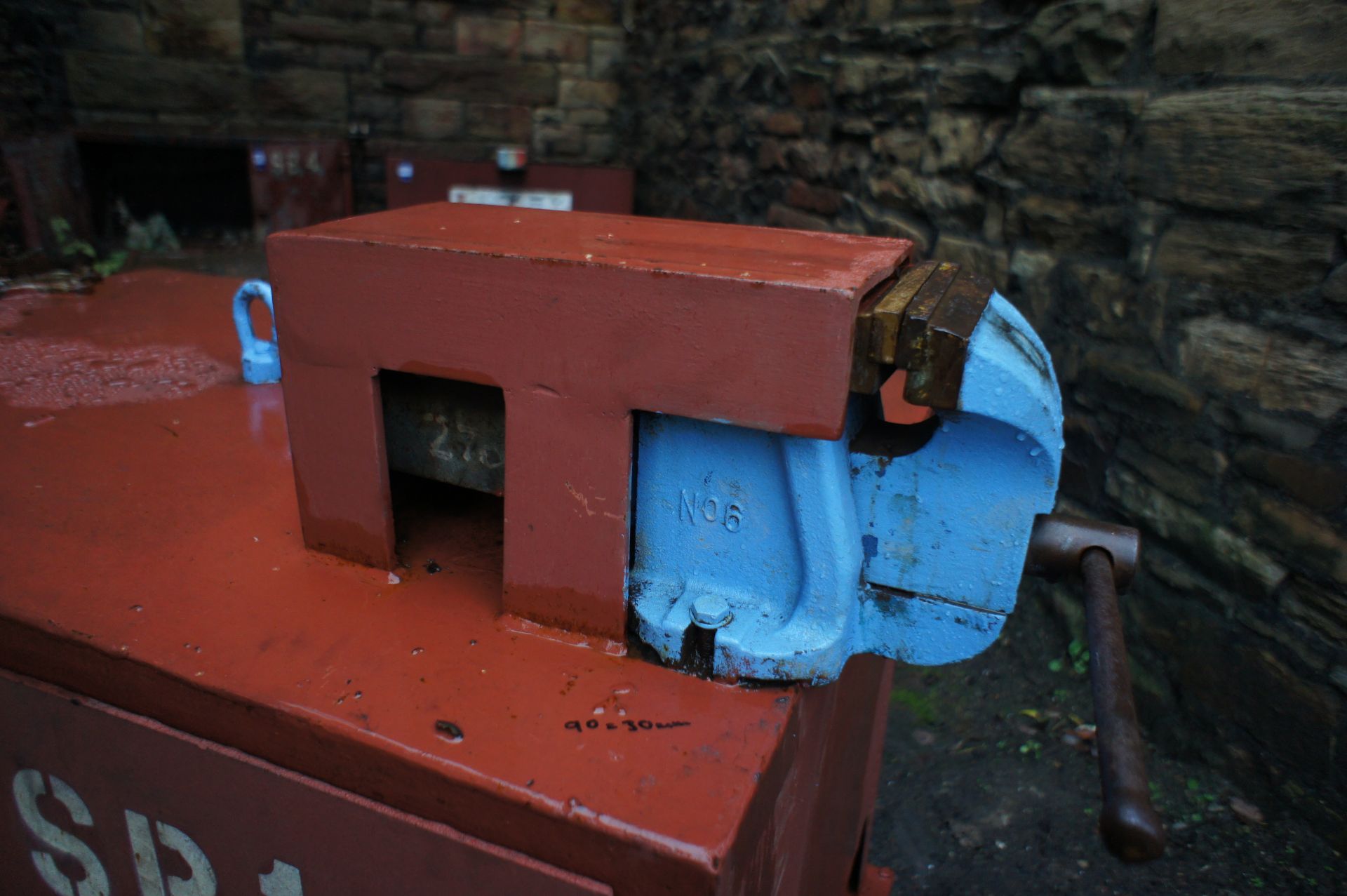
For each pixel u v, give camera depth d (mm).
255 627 980
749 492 903
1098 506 2664
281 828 920
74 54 5055
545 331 861
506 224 1077
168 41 5336
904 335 769
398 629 991
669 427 905
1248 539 2156
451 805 810
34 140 4152
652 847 729
